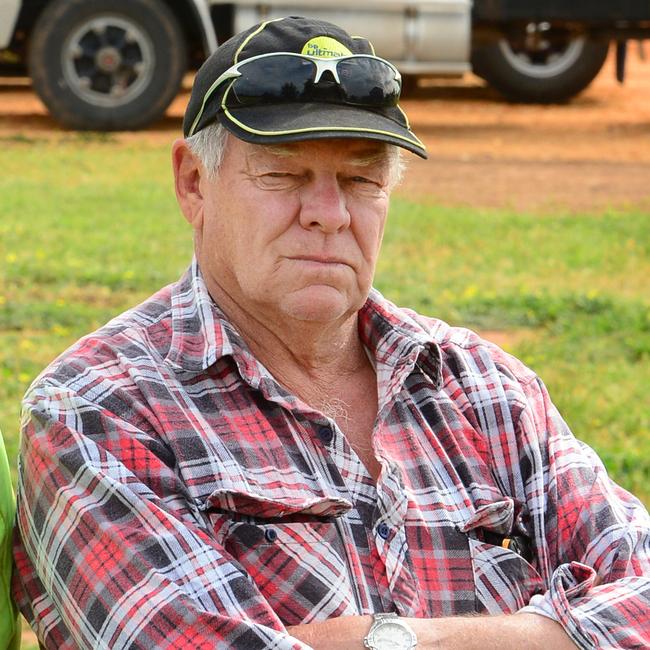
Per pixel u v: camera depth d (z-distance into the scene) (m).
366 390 3.70
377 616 3.15
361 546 3.34
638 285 13.20
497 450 3.67
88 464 3.14
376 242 3.46
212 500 3.17
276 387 3.38
